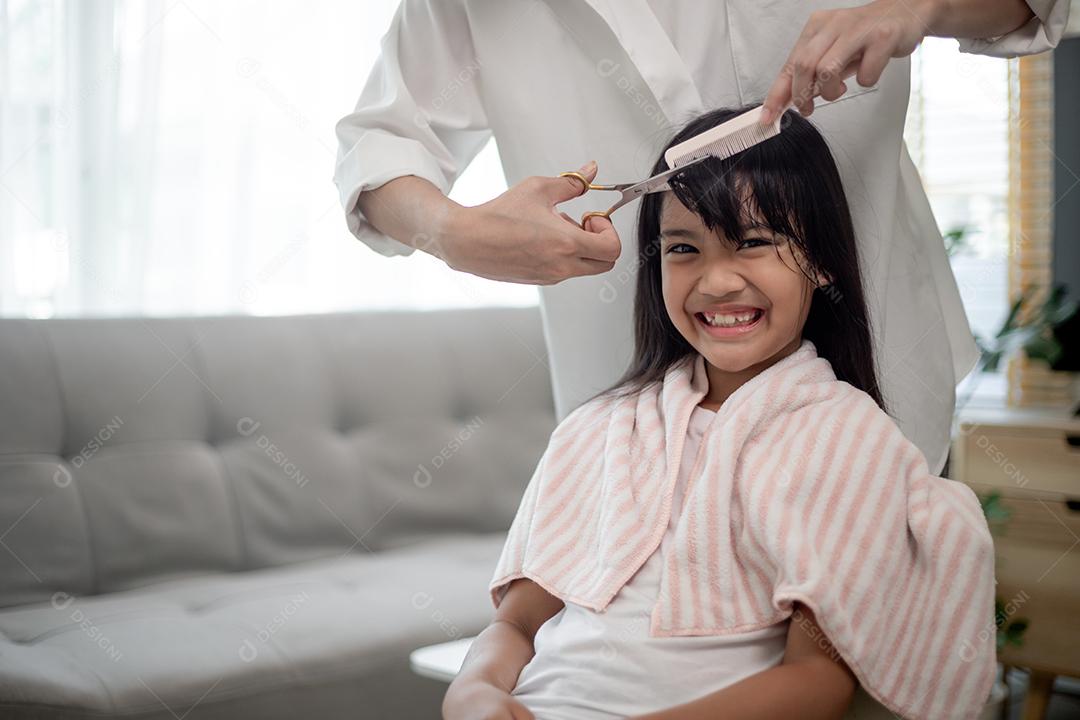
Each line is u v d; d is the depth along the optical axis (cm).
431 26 111
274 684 151
